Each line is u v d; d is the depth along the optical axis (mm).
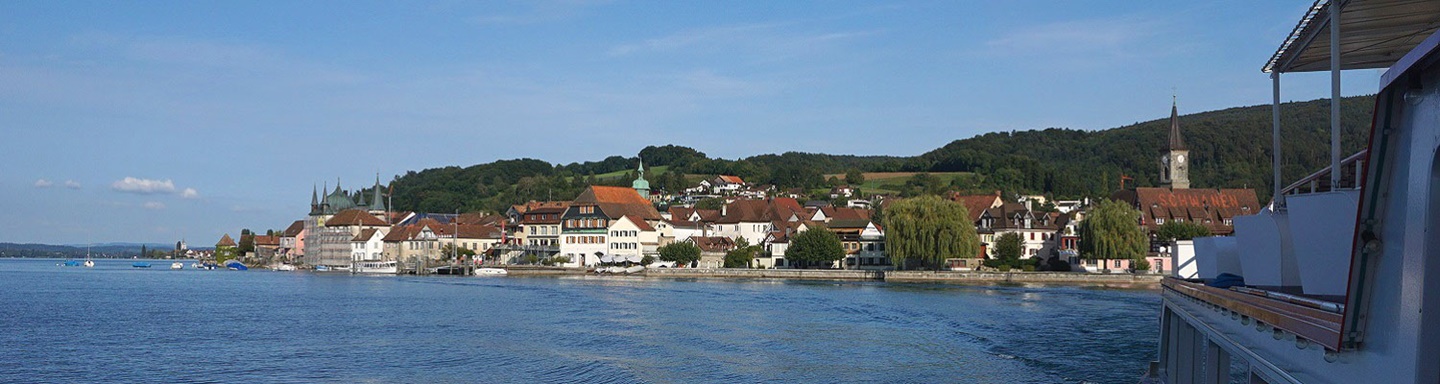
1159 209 185625
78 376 56844
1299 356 16359
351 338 74562
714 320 85500
